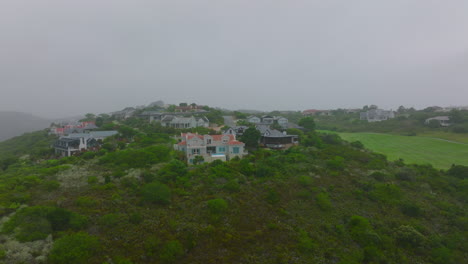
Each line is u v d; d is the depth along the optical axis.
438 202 34.28
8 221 22.89
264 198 33.03
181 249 22.56
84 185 33.00
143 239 23.30
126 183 33.69
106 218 24.98
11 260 18.78
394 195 34.94
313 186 36.81
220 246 24.12
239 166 41.50
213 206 29.19
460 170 42.62
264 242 25.39
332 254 24.55
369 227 28.31
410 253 25.95
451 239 27.55
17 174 38.78
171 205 29.70
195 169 39.88
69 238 21.39
